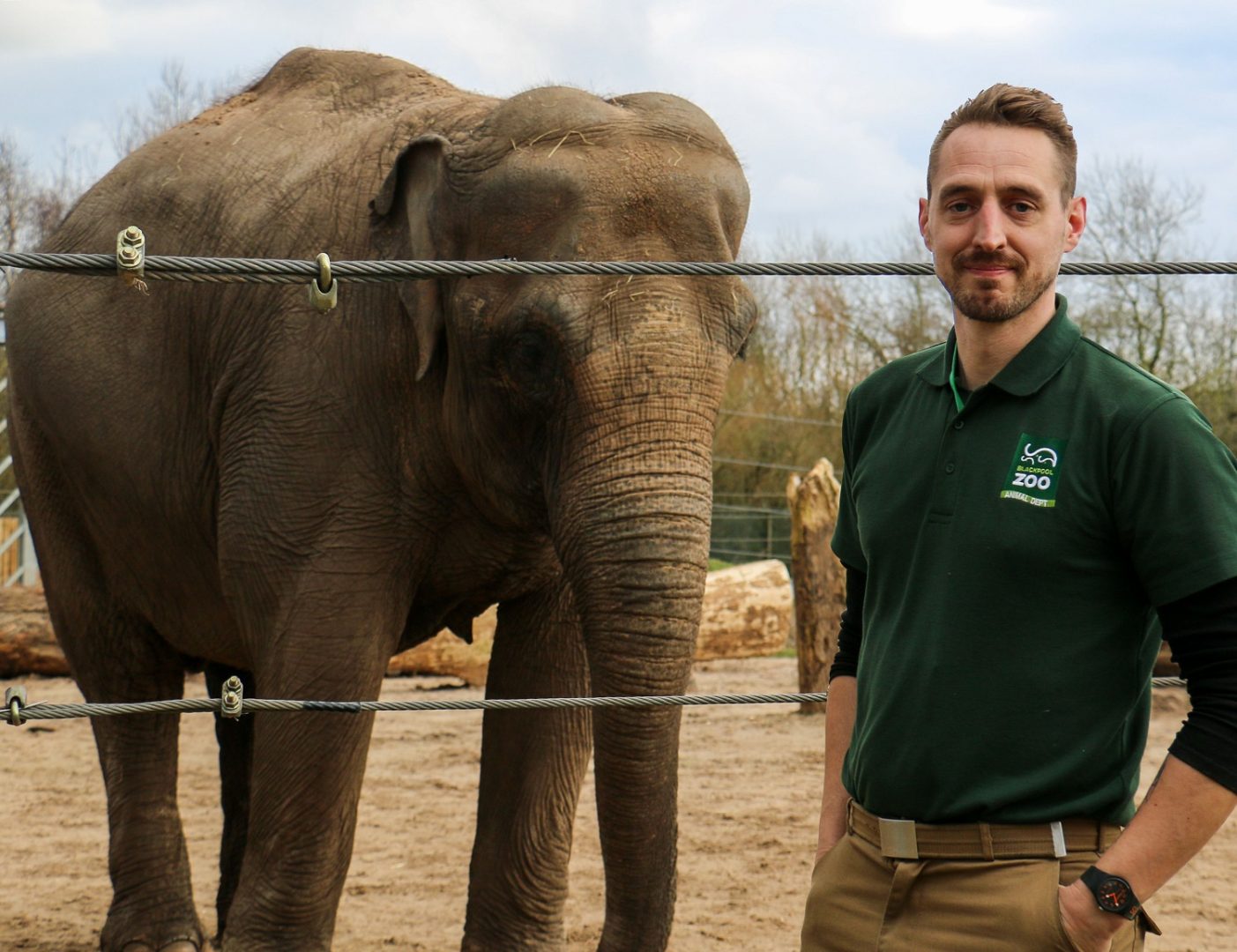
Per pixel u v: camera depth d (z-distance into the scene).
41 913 5.93
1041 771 2.46
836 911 2.68
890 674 2.60
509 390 4.36
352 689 4.58
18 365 5.88
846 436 2.89
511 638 5.04
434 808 7.81
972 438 2.56
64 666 12.46
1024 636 2.48
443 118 4.93
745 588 13.23
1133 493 2.40
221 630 5.46
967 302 2.53
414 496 4.67
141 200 5.46
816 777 8.62
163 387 5.22
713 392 4.19
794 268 3.01
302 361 4.68
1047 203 2.51
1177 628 2.39
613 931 3.98
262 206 5.06
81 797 8.23
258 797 4.61
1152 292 27.27
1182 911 5.87
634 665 3.99
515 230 4.29
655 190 4.25
